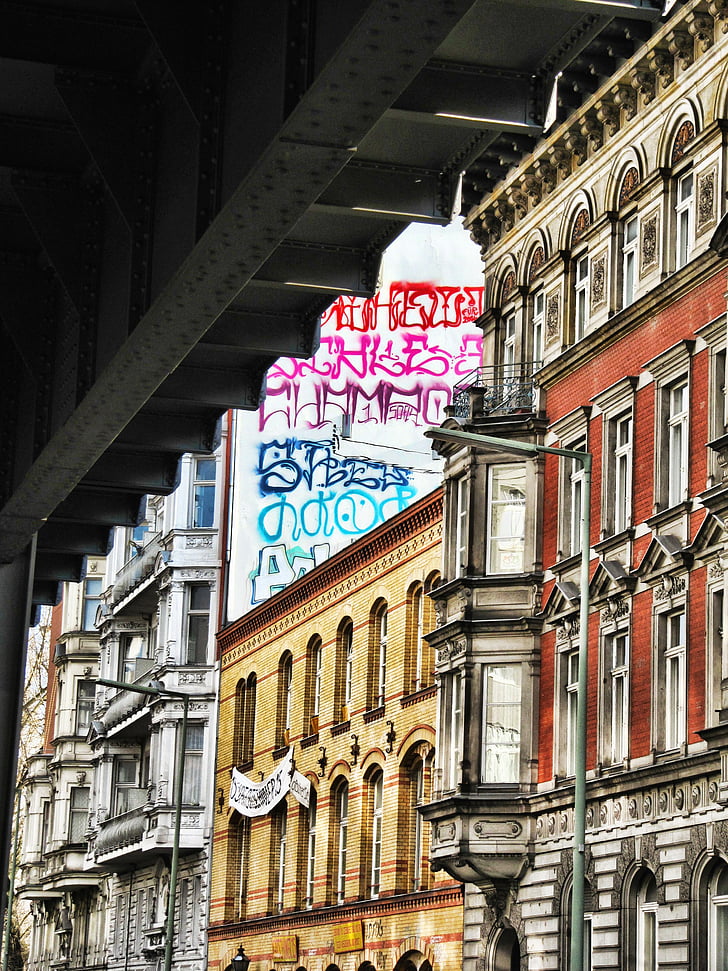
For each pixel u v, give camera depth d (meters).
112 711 139.12
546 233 73.06
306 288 24.12
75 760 166.50
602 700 64.31
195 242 19.56
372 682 91.62
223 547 122.38
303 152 17.06
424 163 21.16
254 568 121.31
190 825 117.94
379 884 87.81
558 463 70.50
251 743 113.88
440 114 18.02
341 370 122.69
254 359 30.80
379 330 122.56
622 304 66.38
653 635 60.44
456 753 72.69
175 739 120.19
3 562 30.66
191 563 122.25
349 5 15.14
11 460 29.83
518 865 69.19
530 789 69.31
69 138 24.38
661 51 62.56
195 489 123.88
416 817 84.88
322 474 122.50
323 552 121.38
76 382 24.59
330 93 15.82
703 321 59.22
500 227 78.12
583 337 69.44
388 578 89.62
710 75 59.72
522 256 75.25
